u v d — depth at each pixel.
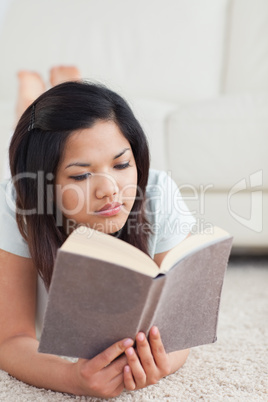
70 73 1.98
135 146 0.98
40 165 0.92
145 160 1.01
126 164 0.92
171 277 0.74
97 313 0.76
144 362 0.82
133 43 2.38
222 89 2.34
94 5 2.44
